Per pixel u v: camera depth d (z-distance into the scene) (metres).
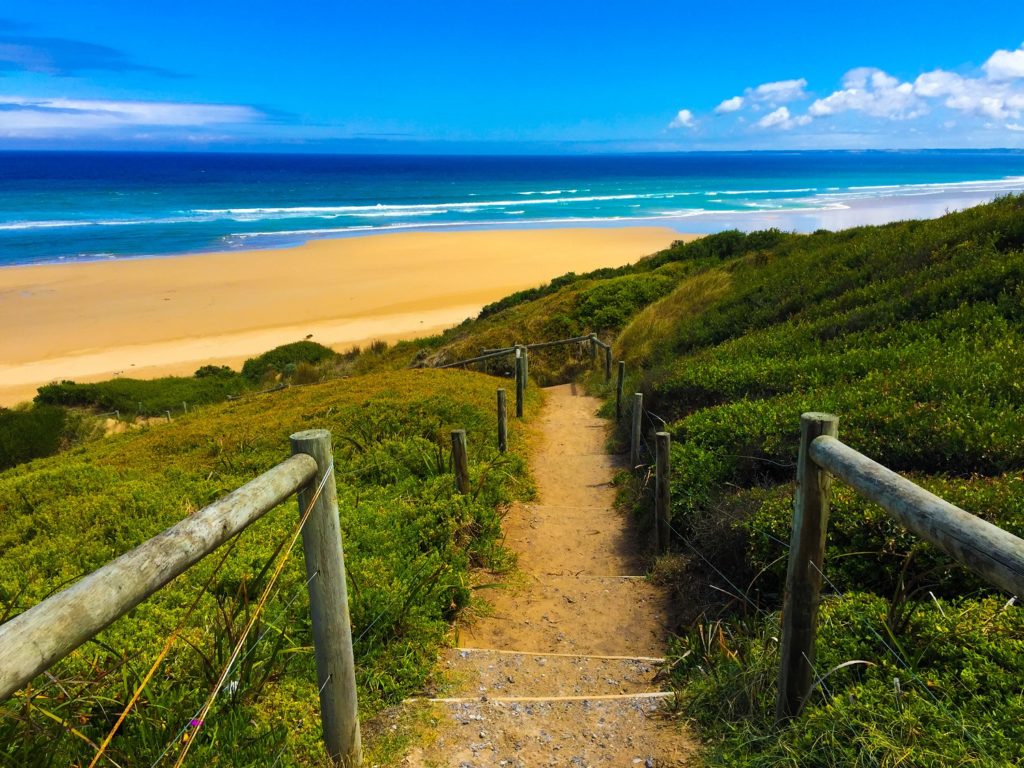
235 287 34.88
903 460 4.86
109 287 34.31
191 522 1.76
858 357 7.36
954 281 8.30
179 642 3.25
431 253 43.91
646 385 10.02
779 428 5.88
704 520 4.98
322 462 2.29
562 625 4.47
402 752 2.85
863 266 11.43
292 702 2.98
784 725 2.60
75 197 85.50
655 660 3.80
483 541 5.46
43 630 1.33
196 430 10.80
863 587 3.54
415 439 7.83
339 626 2.47
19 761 2.30
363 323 29.30
